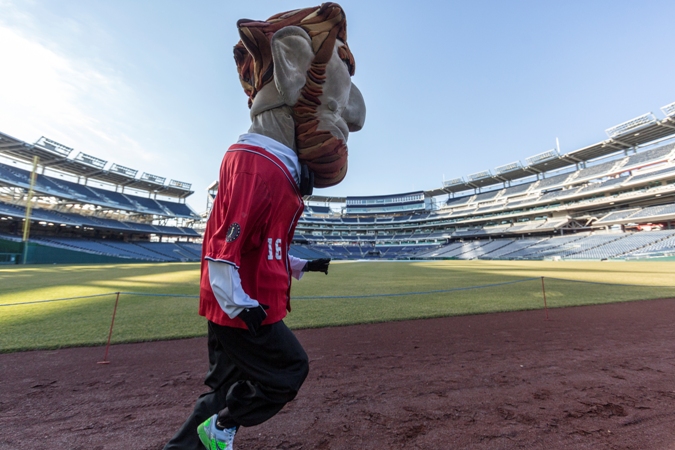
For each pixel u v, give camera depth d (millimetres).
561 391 3061
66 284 12047
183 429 1615
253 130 1739
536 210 51312
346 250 66125
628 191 41656
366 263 36844
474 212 60844
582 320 6246
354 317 6625
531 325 5891
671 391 3045
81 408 2820
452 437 2285
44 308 7473
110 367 3900
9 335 5230
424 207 73688
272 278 1491
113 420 2602
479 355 4211
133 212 51281
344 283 13078
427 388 3156
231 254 1259
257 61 1768
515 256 43875
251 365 1444
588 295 9219
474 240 62562
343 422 2512
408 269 23141
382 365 3852
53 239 38062
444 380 3359
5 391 3191
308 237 70938
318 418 2576
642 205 41469
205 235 1645
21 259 31672
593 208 45781
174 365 3977
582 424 2449
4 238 31234
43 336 5180
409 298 9070
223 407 1607
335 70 1777
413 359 4066
